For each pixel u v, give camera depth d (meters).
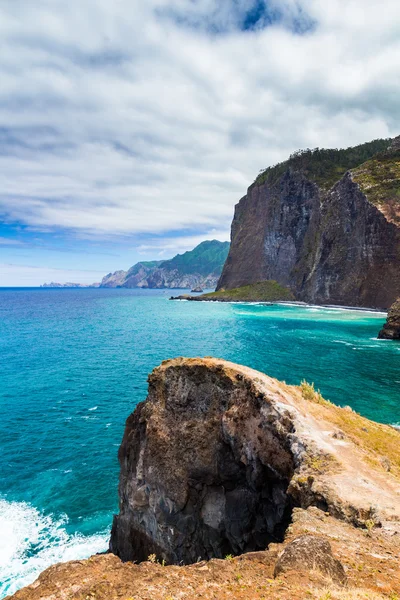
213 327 101.75
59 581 9.12
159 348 73.56
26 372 56.94
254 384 20.72
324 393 42.47
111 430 36.44
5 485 27.66
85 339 86.50
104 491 27.25
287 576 7.70
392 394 42.12
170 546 21.78
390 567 8.65
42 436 35.12
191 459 21.97
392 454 18.73
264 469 19.08
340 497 12.88
